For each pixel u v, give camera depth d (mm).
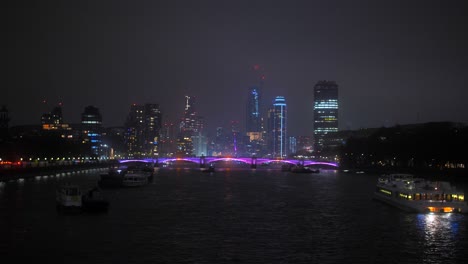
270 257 116250
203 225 153375
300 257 116438
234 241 131500
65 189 172125
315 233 141625
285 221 161250
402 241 131500
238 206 198250
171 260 113438
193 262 112062
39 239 130750
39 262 110938
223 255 117750
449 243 129125
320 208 192250
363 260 114312
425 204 175250
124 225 151500
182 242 130000
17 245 124500
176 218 166125
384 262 112812
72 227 146625
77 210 171500
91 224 151750
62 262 111000
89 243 127375
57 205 178875
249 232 143125
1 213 169000
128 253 118625
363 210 185250
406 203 180625
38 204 190250
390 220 161250
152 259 113938
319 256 117312
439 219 162000
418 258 115875
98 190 189125
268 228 149250
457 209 175125
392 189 198625
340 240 133000
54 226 147625
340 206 198125
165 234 139250
